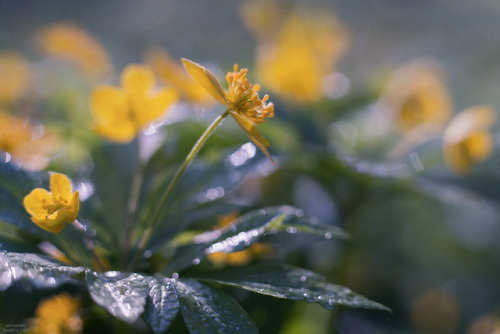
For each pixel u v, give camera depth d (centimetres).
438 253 33
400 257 32
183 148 23
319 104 30
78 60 30
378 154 29
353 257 26
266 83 30
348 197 25
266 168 21
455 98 49
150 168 23
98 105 19
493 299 31
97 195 20
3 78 30
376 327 26
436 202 35
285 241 24
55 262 16
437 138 28
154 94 19
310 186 29
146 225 19
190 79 21
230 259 20
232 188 20
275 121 27
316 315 23
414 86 28
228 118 25
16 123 21
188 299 15
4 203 17
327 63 33
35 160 21
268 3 37
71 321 19
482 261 33
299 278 16
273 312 22
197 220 20
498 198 25
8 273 15
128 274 16
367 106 32
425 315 28
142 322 20
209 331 15
